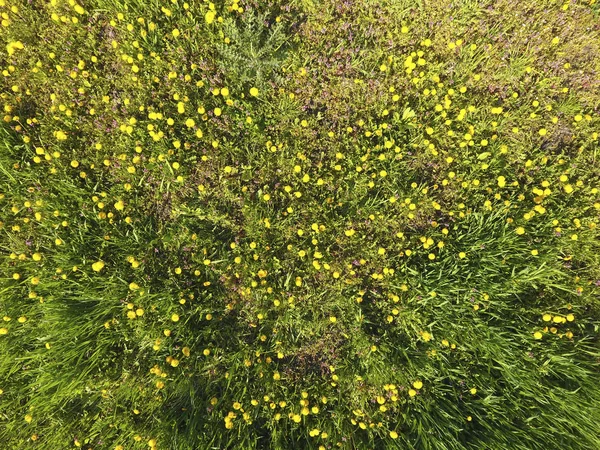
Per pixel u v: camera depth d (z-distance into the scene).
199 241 1.74
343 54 1.76
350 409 1.70
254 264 1.72
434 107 1.74
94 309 1.70
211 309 1.74
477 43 1.74
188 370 1.70
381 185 1.74
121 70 1.77
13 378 1.72
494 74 1.74
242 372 1.72
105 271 1.72
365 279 1.75
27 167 1.72
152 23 1.66
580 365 1.58
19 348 1.70
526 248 1.63
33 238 1.73
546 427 1.55
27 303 1.70
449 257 1.65
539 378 1.58
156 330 1.69
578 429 1.50
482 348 1.59
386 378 1.63
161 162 1.71
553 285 1.62
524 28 1.72
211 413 1.69
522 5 1.73
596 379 1.56
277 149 1.75
